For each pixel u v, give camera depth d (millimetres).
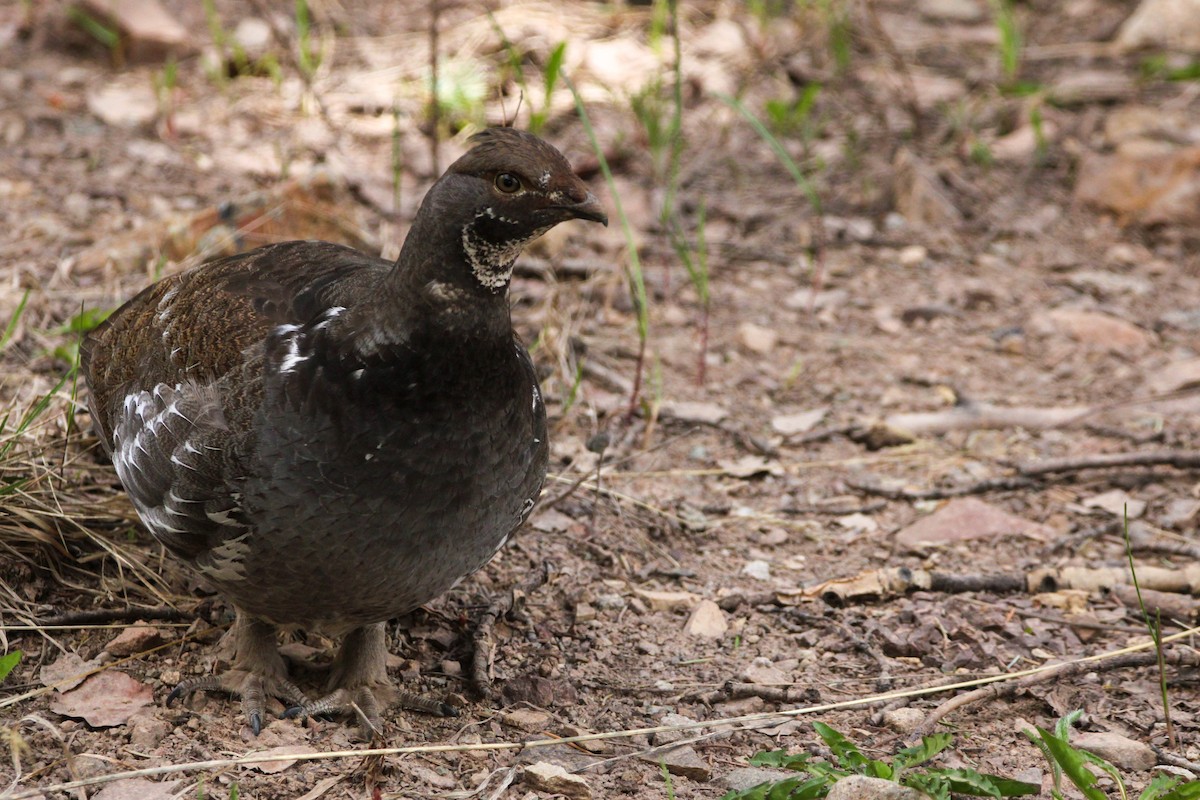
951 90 16438
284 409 6242
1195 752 7188
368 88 15117
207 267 7273
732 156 14875
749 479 10148
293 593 6609
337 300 6488
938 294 12750
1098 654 8141
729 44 17047
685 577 8898
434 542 6492
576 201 6238
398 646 7895
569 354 11297
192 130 14109
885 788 6219
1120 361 11797
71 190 12688
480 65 15453
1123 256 13453
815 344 11938
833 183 14477
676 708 7531
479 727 7227
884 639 8211
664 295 12414
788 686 7699
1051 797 6770
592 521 9336
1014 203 14281
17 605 7703
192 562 6801
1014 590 8828
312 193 11828
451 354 6258
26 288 10992
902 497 9938
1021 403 11125
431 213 6199
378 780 6609
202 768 6535
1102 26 18391
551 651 7996
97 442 8797
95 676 7270
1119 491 10062
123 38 15375
